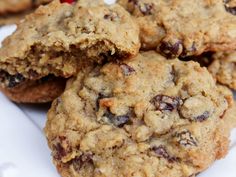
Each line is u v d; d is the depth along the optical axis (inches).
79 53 5.7
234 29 5.7
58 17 5.9
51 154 5.3
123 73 5.4
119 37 5.4
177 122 5.0
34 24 5.9
